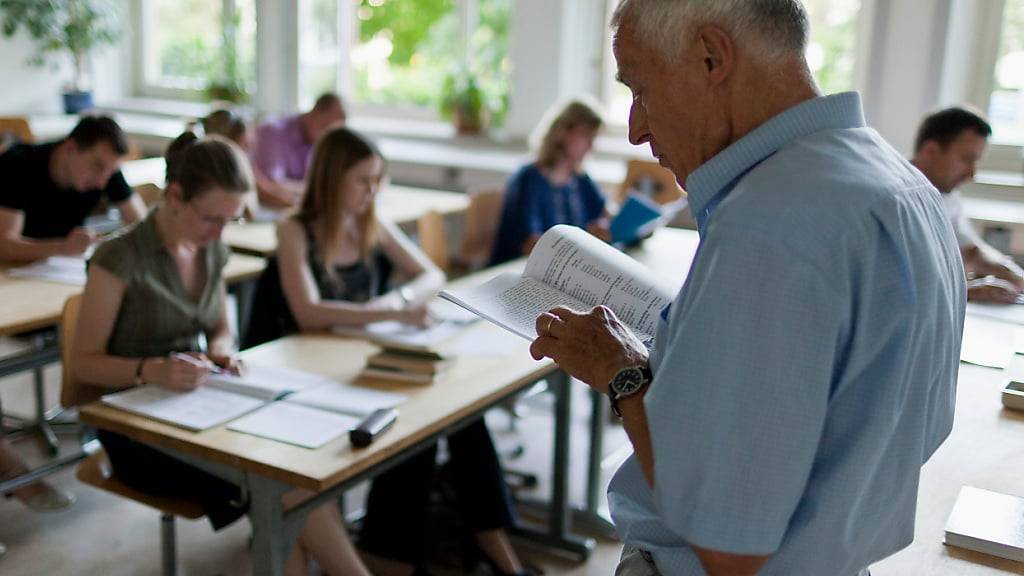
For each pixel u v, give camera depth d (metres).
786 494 0.82
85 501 3.02
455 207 4.31
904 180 0.90
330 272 2.70
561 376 2.70
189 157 2.20
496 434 3.63
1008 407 1.68
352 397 2.04
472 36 5.79
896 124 4.25
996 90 4.26
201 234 2.23
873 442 0.86
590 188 3.94
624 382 0.96
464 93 5.67
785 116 0.89
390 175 5.34
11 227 3.02
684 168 0.97
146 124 6.27
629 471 1.08
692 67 0.91
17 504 2.97
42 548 2.73
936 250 0.91
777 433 0.80
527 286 1.33
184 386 2.04
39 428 3.37
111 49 6.96
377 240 2.92
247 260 3.28
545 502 3.05
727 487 0.82
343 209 2.66
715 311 0.81
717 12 0.89
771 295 0.79
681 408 0.83
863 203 0.83
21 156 3.14
